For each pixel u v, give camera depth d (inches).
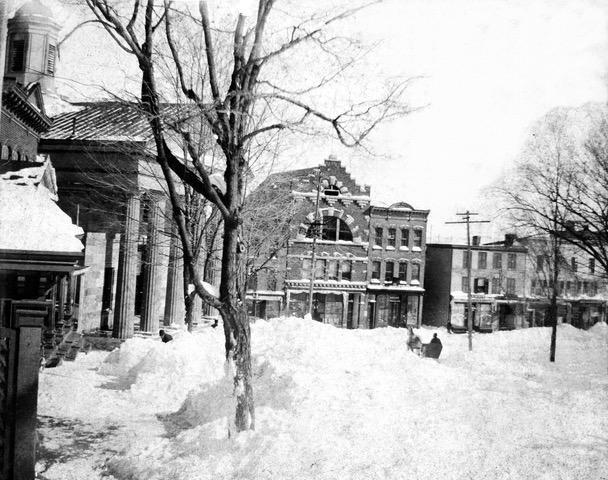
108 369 729.6
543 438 395.9
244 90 406.6
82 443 424.5
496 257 2148.1
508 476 322.7
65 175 1195.9
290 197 1318.9
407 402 486.0
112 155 1108.5
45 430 454.3
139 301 1526.8
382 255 2050.9
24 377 364.8
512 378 697.6
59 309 850.8
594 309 2124.8
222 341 802.8
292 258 1940.2
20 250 379.6
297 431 389.1
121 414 517.7
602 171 927.7
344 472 327.6
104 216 1238.9
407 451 359.3
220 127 410.6
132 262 1165.1
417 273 2084.2
